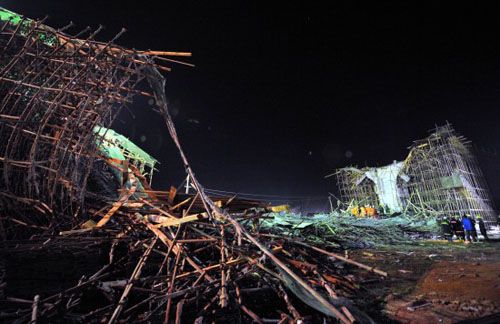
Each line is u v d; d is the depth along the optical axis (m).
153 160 19.44
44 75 8.52
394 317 5.33
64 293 4.47
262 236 8.81
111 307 4.61
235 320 4.95
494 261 10.09
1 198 7.24
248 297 5.61
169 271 6.32
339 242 14.48
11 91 7.36
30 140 8.42
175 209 7.98
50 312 4.25
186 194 8.27
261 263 6.37
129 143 17.77
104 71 8.29
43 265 5.70
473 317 5.14
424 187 25.52
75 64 7.76
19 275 5.24
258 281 6.40
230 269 6.12
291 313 5.24
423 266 9.74
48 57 7.62
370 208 24.81
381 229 18.23
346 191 32.44
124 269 6.21
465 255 11.59
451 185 23.02
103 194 11.58
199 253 7.94
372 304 6.05
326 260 9.84
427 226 19.84
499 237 17.38
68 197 8.60
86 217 8.53
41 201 7.75
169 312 4.72
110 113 9.08
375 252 12.73
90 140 8.72
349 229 17.09
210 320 4.82
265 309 5.48
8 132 8.01
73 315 4.35
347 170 32.44
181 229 7.34
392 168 28.30
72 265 5.96
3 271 5.21
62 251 6.36
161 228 7.14
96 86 8.01
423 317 5.27
